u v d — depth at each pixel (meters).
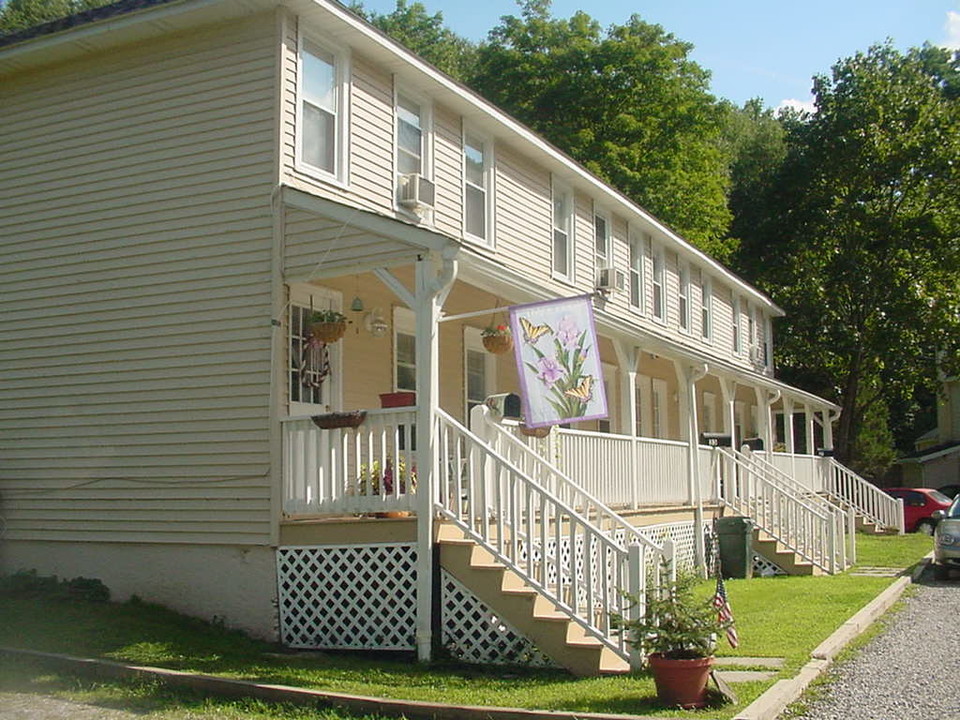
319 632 10.73
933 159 35.19
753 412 33.94
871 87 36.78
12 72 13.69
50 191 13.28
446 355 15.74
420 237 10.38
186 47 12.55
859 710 7.95
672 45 36.97
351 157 13.05
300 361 12.39
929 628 12.19
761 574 18.42
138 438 12.20
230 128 12.09
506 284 11.17
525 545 10.99
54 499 12.71
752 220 42.47
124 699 8.51
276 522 11.12
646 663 9.08
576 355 10.09
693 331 26.03
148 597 11.90
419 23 42.47
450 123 15.51
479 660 9.83
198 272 12.05
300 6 12.00
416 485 10.80
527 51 38.22
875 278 35.66
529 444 12.08
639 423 24.05
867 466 41.31
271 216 11.63
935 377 37.94
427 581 10.00
